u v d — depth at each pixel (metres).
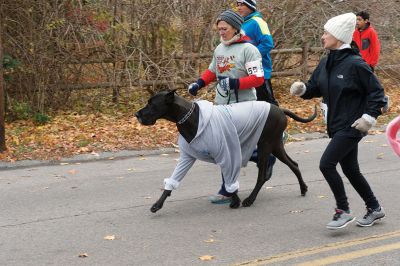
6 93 14.87
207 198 8.30
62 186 9.05
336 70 6.43
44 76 15.13
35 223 7.20
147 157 11.24
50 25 14.71
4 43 14.55
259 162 7.87
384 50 19.50
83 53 15.47
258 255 6.00
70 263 5.85
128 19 15.83
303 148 11.86
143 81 15.94
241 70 7.64
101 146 11.91
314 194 8.42
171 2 16.03
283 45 18.30
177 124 7.27
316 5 18.05
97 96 16.14
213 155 7.35
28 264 5.84
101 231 6.86
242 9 8.68
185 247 6.27
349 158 6.76
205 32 16.55
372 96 6.23
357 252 6.05
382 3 18.92
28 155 11.12
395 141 5.21
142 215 7.51
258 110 7.61
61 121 14.59
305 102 17.25
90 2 15.47
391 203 7.87
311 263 5.75
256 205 7.92
